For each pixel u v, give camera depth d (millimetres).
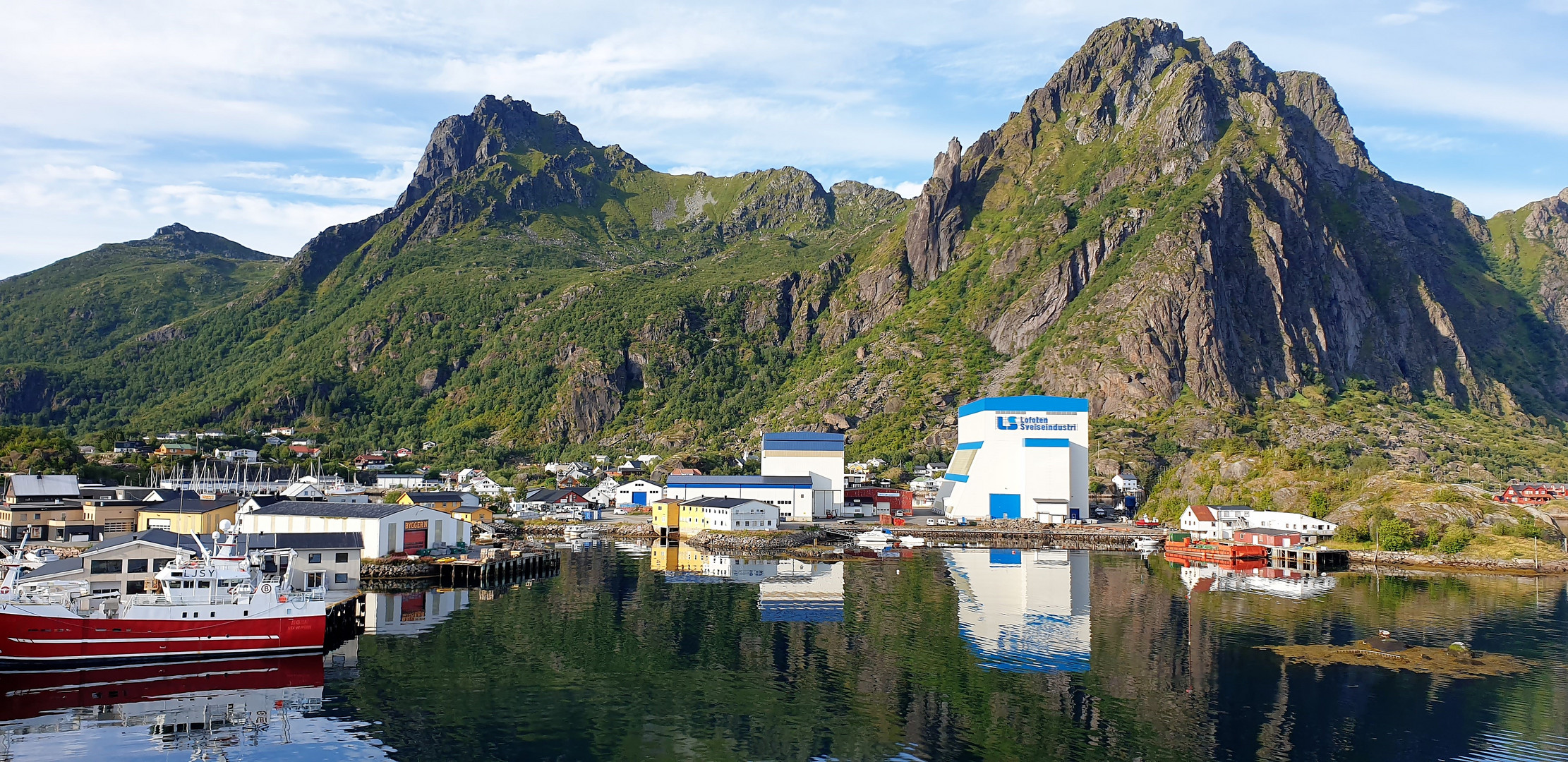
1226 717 83188
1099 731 79750
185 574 96000
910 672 96188
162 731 76438
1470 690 90875
